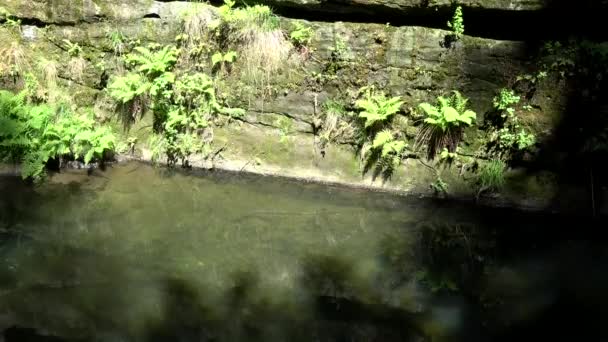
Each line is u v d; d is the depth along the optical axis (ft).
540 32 16.79
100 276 14.87
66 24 19.16
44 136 18.51
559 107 16.46
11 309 13.70
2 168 18.58
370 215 17.31
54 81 19.40
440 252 15.97
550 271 15.12
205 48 18.66
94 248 15.89
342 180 18.29
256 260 15.72
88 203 17.58
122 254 15.71
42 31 19.31
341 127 18.10
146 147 19.39
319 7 17.78
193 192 18.19
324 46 17.85
